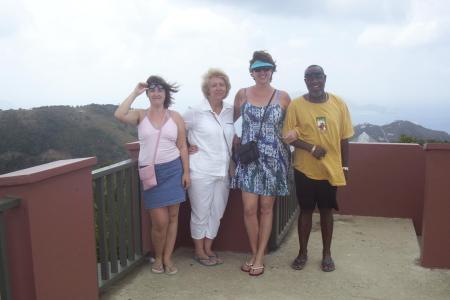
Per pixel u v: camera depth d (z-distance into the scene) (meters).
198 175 3.55
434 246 3.70
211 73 3.46
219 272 3.63
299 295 3.23
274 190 3.45
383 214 5.43
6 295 2.12
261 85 3.42
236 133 3.65
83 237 2.61
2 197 2.12
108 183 3.18
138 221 3.64
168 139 3.29
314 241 4.48
